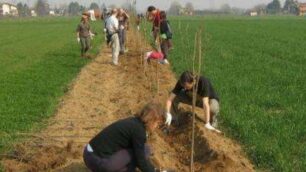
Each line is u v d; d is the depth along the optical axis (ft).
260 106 48.67
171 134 41.63
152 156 33.04
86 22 93.30
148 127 26.78
